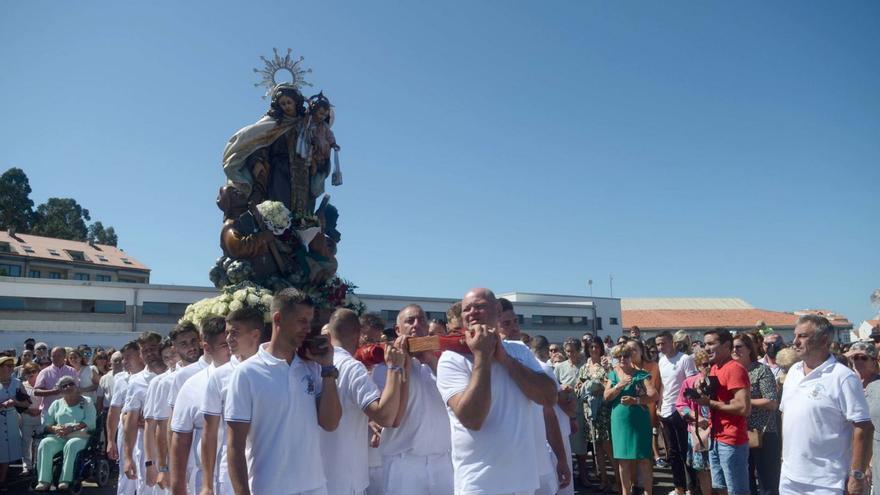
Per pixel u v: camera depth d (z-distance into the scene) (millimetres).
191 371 5363
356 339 4547
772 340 9586
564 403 5543
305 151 11375
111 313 24016
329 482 3979
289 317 3664
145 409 5723
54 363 11461
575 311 36562
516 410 3645
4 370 10102
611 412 7945
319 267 10836
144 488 6457
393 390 3850
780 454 6816
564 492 5324
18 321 23234
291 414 3541
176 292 24781
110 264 56562
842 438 4484
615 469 8945
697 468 7148
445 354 3801
